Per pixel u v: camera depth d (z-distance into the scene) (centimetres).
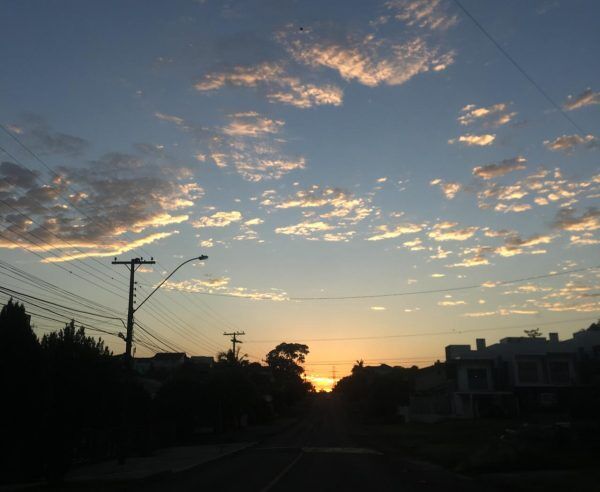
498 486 1680
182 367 5691
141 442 3173
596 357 5778
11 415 1862
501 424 4600
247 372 7031
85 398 1914
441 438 3834
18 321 2014
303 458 2658
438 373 6656
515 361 5669
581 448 2403
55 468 1847
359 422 7625
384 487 1638
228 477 1881
